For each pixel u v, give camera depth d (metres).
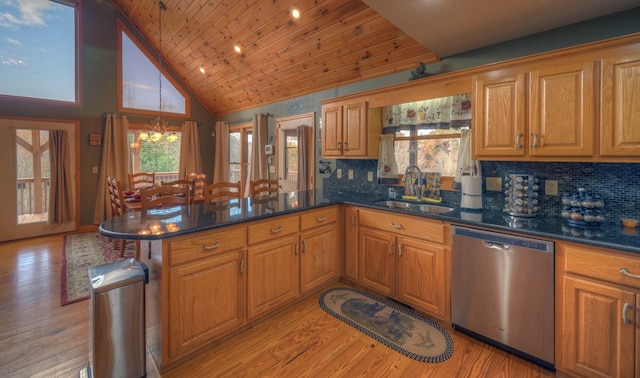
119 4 5.20
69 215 4.87
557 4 1.79
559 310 1.62
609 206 1.89
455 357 1.84
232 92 5.35
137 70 5.58
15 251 3.91
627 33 1.85
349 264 2.86
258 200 2.88
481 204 2.32
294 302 2.50
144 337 1.64
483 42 2.37
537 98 1.87
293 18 3.16
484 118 2.12
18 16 4.50
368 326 2.19
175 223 1.86
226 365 1.78
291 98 4.54
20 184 4.53
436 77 2.41
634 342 1.39
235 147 6.13
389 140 3.08
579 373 1.57
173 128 6.02
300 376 1.69
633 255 1.38
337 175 3.77
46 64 4.71
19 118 4.45
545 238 1.65
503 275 1.82
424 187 2.80
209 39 4.32
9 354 1.86
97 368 1.49
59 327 2.17
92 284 1.49
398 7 1.85
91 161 5.11
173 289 1.68
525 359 1.80
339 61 3.40
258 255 2.14
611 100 1.61
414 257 2.30
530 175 2.10
